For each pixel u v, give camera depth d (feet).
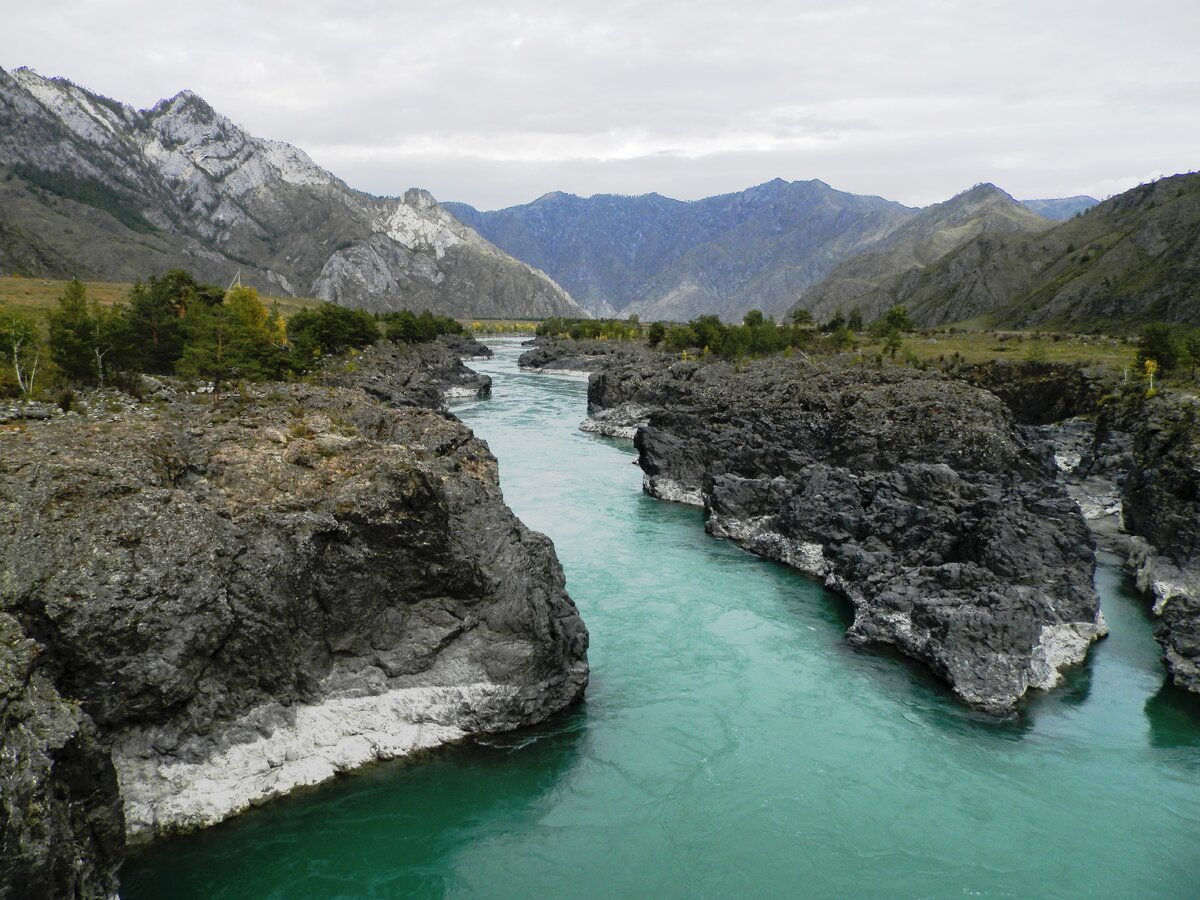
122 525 75.61
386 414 146.51
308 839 77.00
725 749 94.17
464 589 95.55
